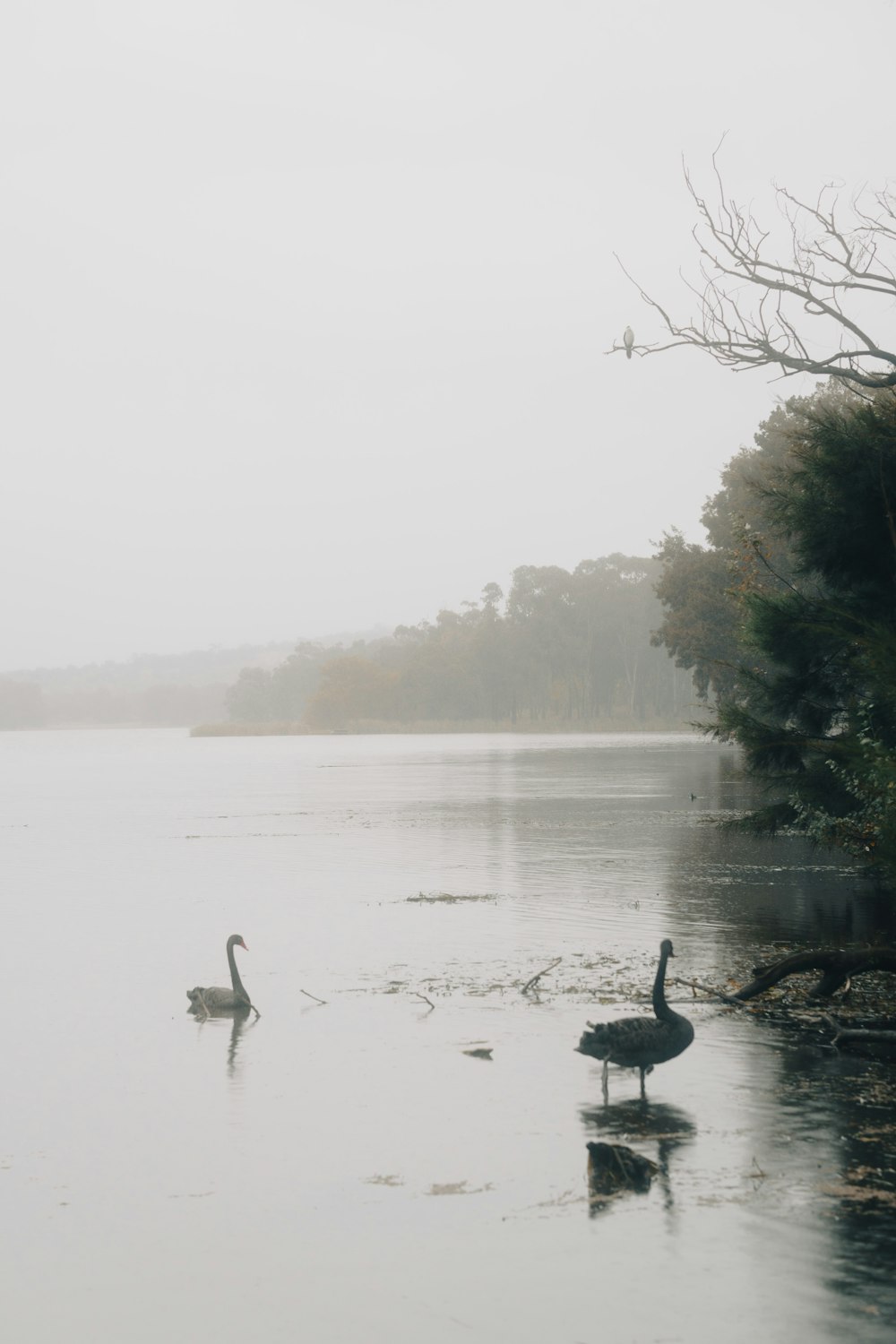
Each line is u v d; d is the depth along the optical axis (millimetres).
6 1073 13344
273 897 26359
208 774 90062
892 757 16234
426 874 29516
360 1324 7715
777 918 21891
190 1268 8602
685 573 77688
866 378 21297
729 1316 7594
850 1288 7891
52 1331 7781
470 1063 13234
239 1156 10672
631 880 27812
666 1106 11578
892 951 15391
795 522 19812
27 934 22156
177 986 17609
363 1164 10359
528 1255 8523
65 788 73500
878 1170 9797
